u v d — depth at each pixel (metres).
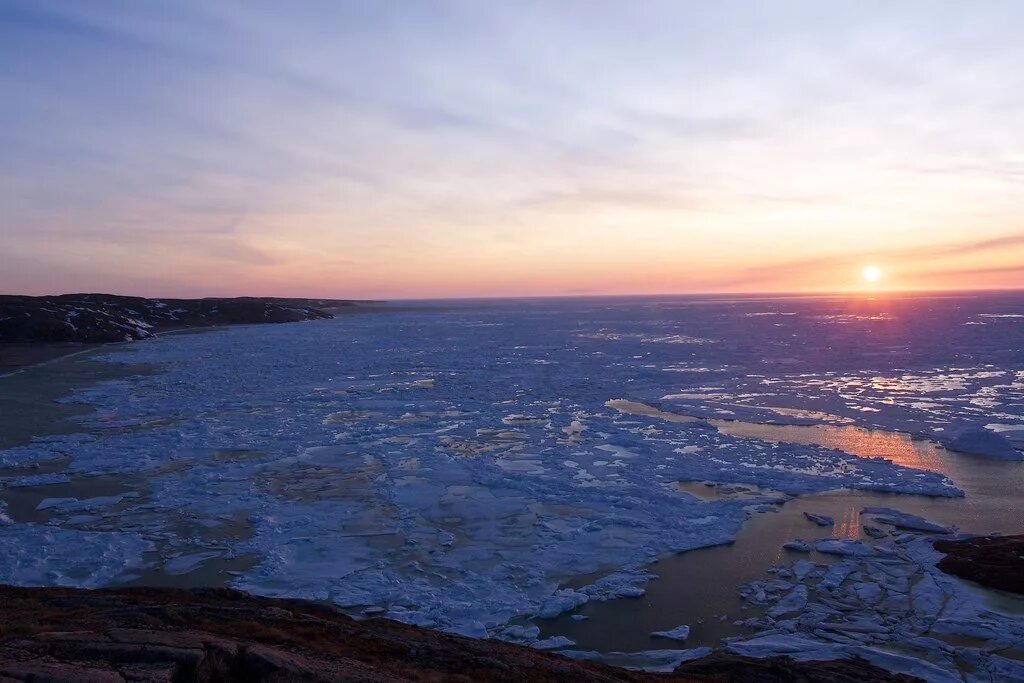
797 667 6.15
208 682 3.96
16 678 3.53
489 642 6.14
